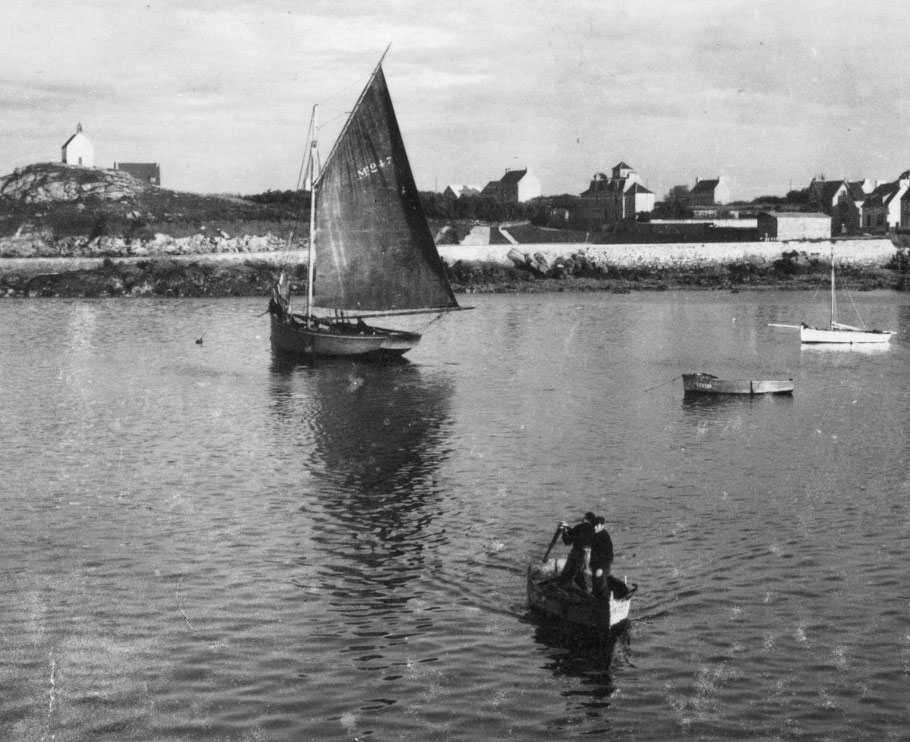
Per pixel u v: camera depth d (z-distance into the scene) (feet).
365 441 148.97
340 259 250.78
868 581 88.63
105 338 282.77
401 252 246.68
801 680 70.38
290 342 247.91
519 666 72.90
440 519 107.96
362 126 241.96
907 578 89.25
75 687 69.67
